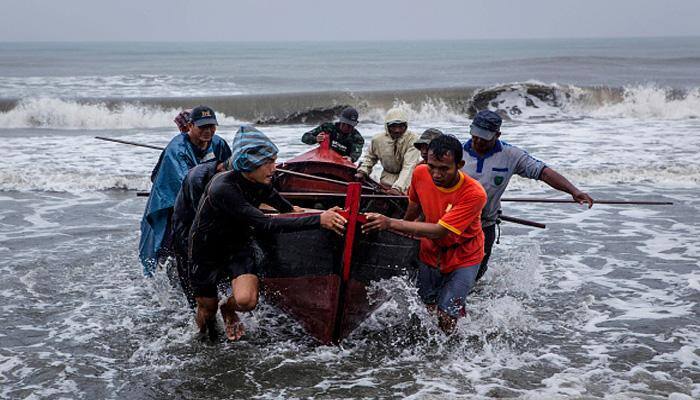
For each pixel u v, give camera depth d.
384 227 5.30
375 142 8.01
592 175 12.95
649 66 42.91
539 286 7.41
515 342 5.95
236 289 5.29
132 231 9.40
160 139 17.42
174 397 4.95
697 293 7.12
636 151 15.41
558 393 4.95
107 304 6.80
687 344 5.89
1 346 5.77
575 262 8.25
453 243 5.69
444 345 5.86
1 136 18.02
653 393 4.95
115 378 5.23
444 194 5.39
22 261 8.05
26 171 12.93
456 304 5.68
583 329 6.24
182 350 5.75
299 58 77.31
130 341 5.93
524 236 9.39
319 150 8.38
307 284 5.65
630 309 6.73
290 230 5.14
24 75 40.62
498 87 24.53
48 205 10.87
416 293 6.04
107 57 83.44
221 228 5.27
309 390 5.05
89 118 20.62
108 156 14.69
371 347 5.84
